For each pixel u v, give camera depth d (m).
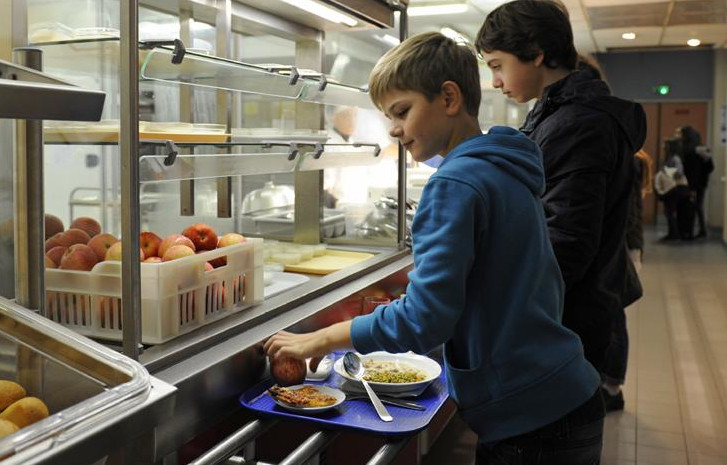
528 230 1.35
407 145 1.43
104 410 0.94
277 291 1.98
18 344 1.12
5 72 1.07
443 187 1.31
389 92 1.40
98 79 1.40
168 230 2.31
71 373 1.07
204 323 1.62
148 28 2.01
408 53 1.37
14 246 1.37
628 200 1.91
